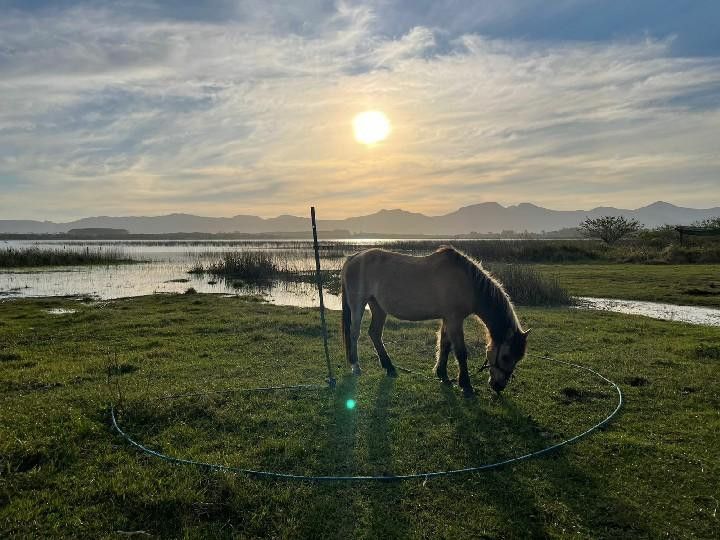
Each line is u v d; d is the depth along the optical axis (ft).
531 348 28.66
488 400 19.89
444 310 21.22
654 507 12.25
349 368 24.52
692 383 21.50
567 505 12.31
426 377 23.04
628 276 66.95
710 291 52.60
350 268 23.94
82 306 48.14
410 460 14.53
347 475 13.67
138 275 86.53
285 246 252.21
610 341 30.35
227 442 15.61
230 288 67.56
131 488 12.55
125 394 19.40
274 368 24.39
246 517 11.62
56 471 13.62
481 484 13.29
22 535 10.78
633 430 16.78
